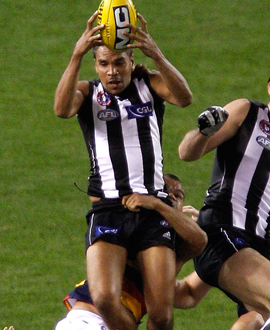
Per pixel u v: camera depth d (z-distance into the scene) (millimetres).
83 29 47125
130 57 18094
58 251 31250
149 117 18266
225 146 19594
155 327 17109
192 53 45469
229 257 18812
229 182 19438
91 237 17844
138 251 17766
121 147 18047
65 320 19156
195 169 36719
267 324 15156
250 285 18297
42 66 44344
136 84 18422
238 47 45938
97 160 18188
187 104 18016
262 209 19391
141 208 17984
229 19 48438
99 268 17188
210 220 19438
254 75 43625
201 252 18391
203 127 17516
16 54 45344
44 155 37625
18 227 32750
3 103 41500
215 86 42781
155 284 17188
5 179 35938
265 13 49094
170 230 18031
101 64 17875
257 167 19297
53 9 49000
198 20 48312
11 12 48812
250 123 19469
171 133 39188
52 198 34656
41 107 41312
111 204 18000
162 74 17609
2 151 37938
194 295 21172
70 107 17531
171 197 18891
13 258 30797
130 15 17297
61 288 29000
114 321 16906
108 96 18219
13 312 27594
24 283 29312
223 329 26953
